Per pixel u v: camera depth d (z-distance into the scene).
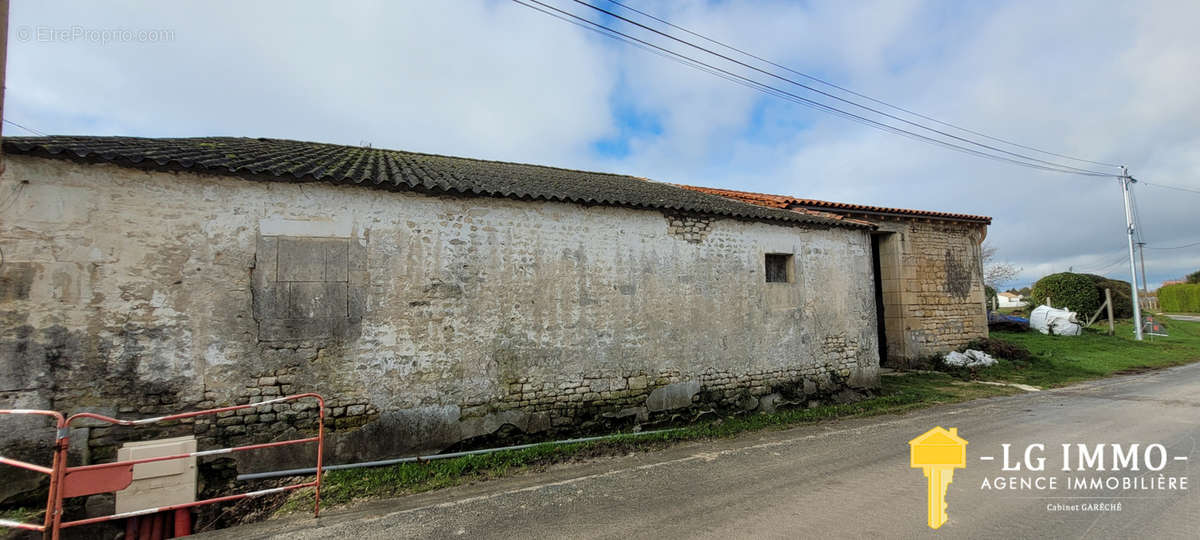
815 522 3.69
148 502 4.29
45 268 4.51
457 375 5.96
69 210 4.60
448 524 3.90
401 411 5.66
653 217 7.40
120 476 3.60
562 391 6.55
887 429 6.86
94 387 4.59
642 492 4.52
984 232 14.02
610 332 6.93
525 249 6.45
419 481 4.97
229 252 5.08
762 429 7.09
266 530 3.88
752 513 3.92
